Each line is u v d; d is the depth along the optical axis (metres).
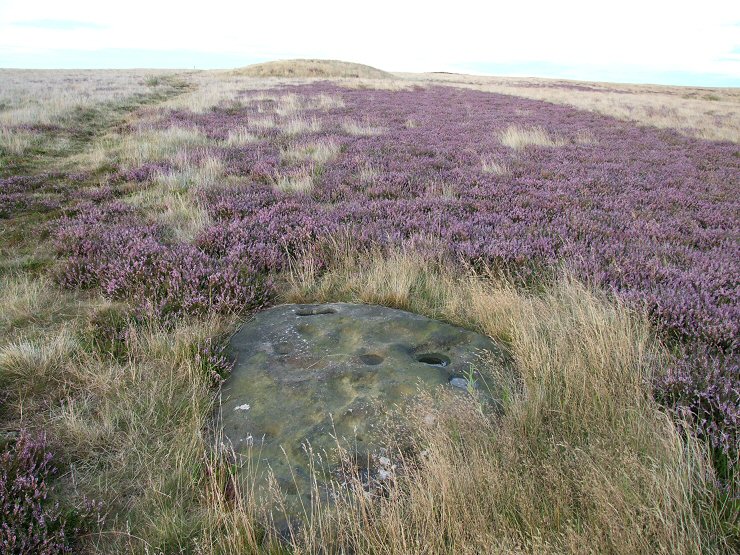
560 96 36.88
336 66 63.84
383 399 3.44
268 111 21.36
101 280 5.32
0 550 2.21
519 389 3.48
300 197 8.76
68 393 3.51
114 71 69.75
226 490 2.71
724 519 2.30
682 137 19.19
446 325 4.53
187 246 6.11
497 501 2.38
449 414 3.04
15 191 9.12
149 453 2.98
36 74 51.84
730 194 10.31
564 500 2.33
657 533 2.11
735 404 3.00
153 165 11.13
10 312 4.74
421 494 2.39
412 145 14.41
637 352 3.70
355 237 6.48
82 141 14.88
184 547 2.37
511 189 9.63
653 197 9.57
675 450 2.54
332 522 2.43
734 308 4.30
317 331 4.45
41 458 2.85
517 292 5.17
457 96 34.06
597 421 2.94
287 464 2.91
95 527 2.49
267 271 5.96
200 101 23.86
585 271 5.38
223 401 3.55
